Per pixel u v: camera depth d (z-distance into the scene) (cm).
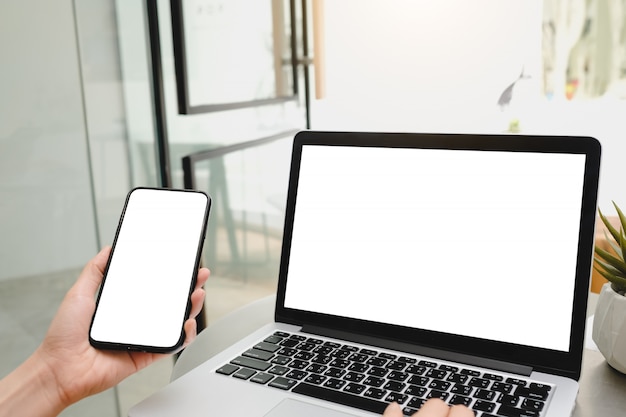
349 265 77
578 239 64
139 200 71
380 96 299
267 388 64
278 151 236
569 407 56
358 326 75
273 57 228
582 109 246
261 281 235
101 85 166
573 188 65
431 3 276
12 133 146
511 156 69
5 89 144
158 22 178
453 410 38
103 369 64
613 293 68
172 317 64
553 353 64
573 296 63
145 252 67
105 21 165
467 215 71
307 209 81
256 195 227
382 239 76
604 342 69
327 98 312
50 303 158
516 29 257
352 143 79
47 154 154
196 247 67
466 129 279
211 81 199
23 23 146
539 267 66
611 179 244
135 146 177
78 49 159
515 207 68
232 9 205
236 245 220
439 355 69
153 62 178
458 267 70
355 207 78
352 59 303
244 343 76
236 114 213
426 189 74
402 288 73
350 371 66
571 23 242
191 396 63
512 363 65
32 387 61
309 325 79
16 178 148
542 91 255
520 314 66
